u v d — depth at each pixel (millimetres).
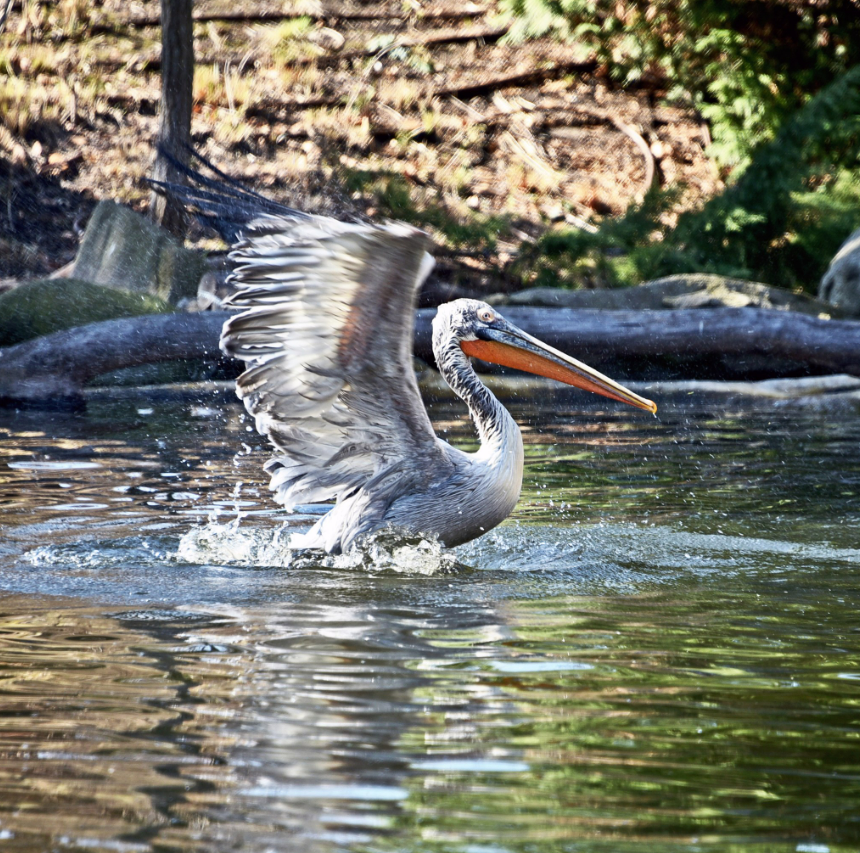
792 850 4348
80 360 18922
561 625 7418
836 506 11641
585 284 28969
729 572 9047
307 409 9461
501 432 9883
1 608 7660
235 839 4410
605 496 12180
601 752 5285
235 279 8727
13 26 35750
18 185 31312
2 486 12070
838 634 7242
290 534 10148
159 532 10141
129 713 5664
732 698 6020
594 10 35531
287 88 36094
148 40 36719
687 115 38312
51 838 4406
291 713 5680
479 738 5418
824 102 30156
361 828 4508
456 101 37438
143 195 31828
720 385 21047
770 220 30188
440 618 7547
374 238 8031
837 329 19234
